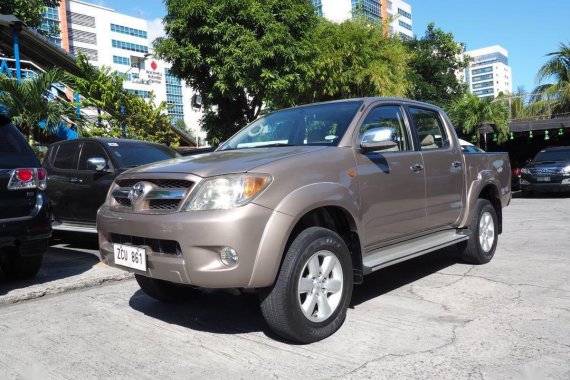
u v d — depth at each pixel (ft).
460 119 68.74
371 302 14.35
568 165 50.42
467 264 18.90
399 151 14.80
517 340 11.18
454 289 15.48
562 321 12.34
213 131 43.75
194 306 14.56
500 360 10.16
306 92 54.39
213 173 10.84
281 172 11.00
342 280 11.88
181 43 38.75
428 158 15.64
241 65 37.32
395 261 13.56
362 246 12.71
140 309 14.39
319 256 11.50
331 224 12.70
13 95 33.30
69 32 271.90
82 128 37.40
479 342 11.12
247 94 43.52
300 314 10.91
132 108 45.16
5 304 15.06
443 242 16.12
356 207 12.35
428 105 17.26
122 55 303.27
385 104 15.10
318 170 11.76
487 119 67.41
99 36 289.74
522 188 52.75
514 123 69.15
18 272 17.21
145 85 253.85
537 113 74.54
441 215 16.19
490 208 18.93
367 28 55.42
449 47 95.14
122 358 10.86
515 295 14.65
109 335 12.30
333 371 9.86
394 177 13.92
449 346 10.94
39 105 34.06
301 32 40.65
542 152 55.72
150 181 11.75
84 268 19.25
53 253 23.13
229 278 10.19
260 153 12.41
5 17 42.24
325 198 11.41
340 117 13.98
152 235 10.91
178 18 38.27
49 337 12.25
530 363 9.97
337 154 12.50
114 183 13.00
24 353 11.28
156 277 11.21
